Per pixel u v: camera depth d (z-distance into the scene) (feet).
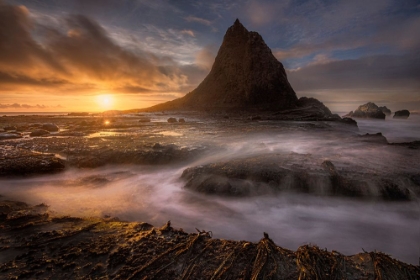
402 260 12.22
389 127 75.15
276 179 19.63
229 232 14.49
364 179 18.72
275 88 117.91
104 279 8.38
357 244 13.47
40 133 45.11
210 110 117.80
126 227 12.37
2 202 16.40
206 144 33.91
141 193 19.83
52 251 10.04
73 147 32.55
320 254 9.64
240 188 18.98
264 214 16.51
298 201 17.97
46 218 13.50
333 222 15.58
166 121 75.82
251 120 76.13
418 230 14.76
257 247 10.13
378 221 15.62
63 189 20.56
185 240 10.91
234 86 126.72
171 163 27.25
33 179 22.82
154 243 10.64
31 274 8.59
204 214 16.55
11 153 28.76
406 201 17.28
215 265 9.15
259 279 8.29
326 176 19.17
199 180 20.44
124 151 29.68
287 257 9.57
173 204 17.94
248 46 126.93
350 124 67.31
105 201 18.26
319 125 59.98
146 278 8.44
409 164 22.81
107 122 71.05
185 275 8.61
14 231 11.81
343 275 8.50
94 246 10.39
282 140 38.47
